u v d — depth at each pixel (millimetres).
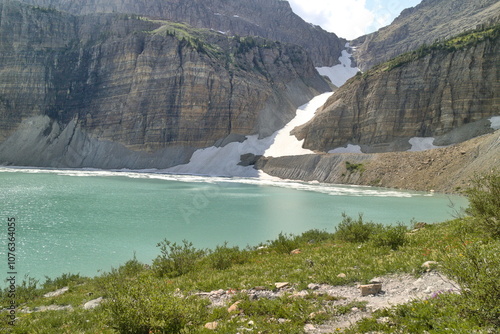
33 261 22125
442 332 5930
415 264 10859
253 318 8664
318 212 42031
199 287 12406
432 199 52531
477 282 6500
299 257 16266
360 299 9094
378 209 43906
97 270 20469
